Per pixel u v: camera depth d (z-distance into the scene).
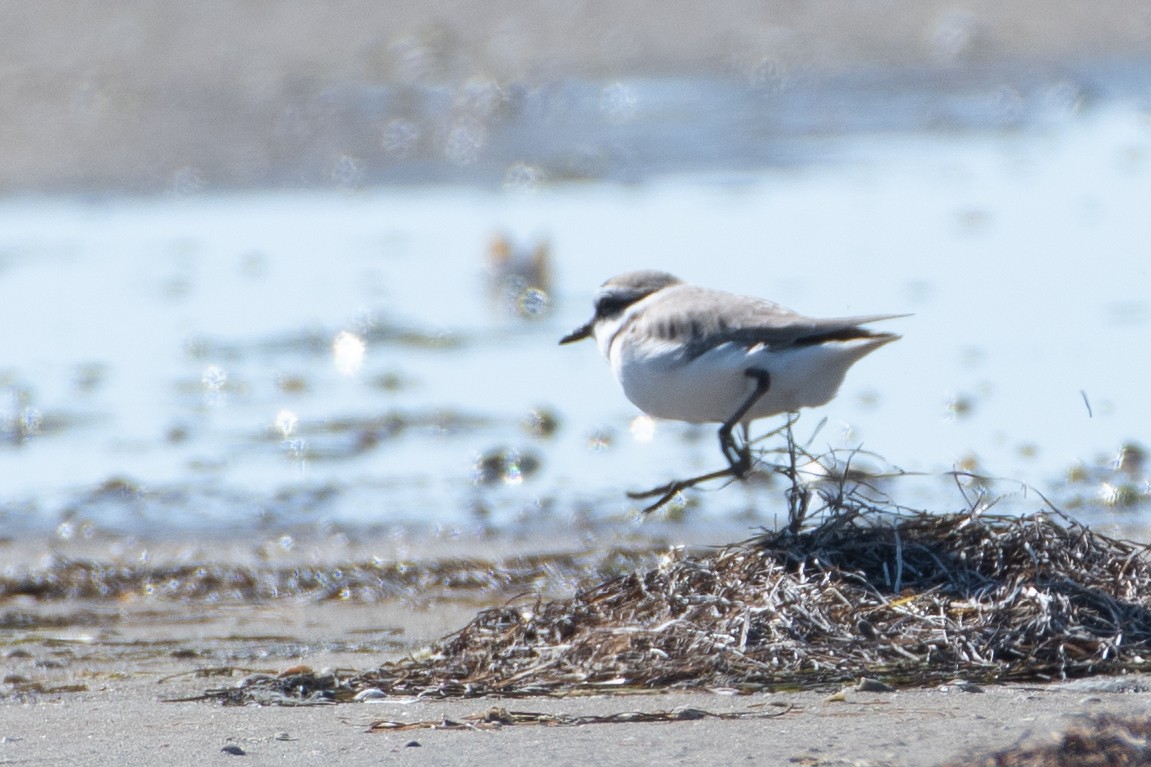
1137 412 12.71
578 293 17.27
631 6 31.14
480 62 27.92
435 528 10.67
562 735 5.91
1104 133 25.66
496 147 24.61
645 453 12.48
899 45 30.59
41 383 14.77
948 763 5.37
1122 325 15.23
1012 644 6.80
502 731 6.03
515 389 14.36
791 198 21.53
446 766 5.57
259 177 23.03
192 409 13.93
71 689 7.33
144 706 6.84
